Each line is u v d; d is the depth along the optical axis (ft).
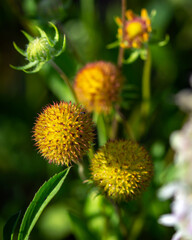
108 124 1.31
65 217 1.43
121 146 0.99
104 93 1.20
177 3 1.74
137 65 1.63
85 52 1.67
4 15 1.73
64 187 1.46
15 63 1.79
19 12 1.35
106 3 1.93
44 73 1.41
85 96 1.20
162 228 1.35
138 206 1.31
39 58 1.04
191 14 1.76
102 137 1.25
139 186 0.98
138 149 0.99
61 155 0.97
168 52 1.67
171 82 1.69
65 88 1.41
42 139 0.97
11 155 1.57
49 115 0.98
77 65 1.40
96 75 1.20
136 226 1.32
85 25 1.68
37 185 1.54
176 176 1.25
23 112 1.66
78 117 0.97
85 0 1.67
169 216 1.15
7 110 1.65
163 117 1.57
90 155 1.03
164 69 1.69
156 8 1.76
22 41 1.78
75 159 0.99
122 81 1.23
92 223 1.31
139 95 1.53
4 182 1.56
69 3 1.31
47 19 1.30
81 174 1.06
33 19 1.31
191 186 1.15
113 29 1.73
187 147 1.20
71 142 0.97
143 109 1.41
